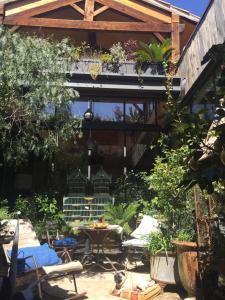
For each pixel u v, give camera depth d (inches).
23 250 234.8
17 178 416.2
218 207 179.9
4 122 280.7
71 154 422.6
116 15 462.9
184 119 103.3
